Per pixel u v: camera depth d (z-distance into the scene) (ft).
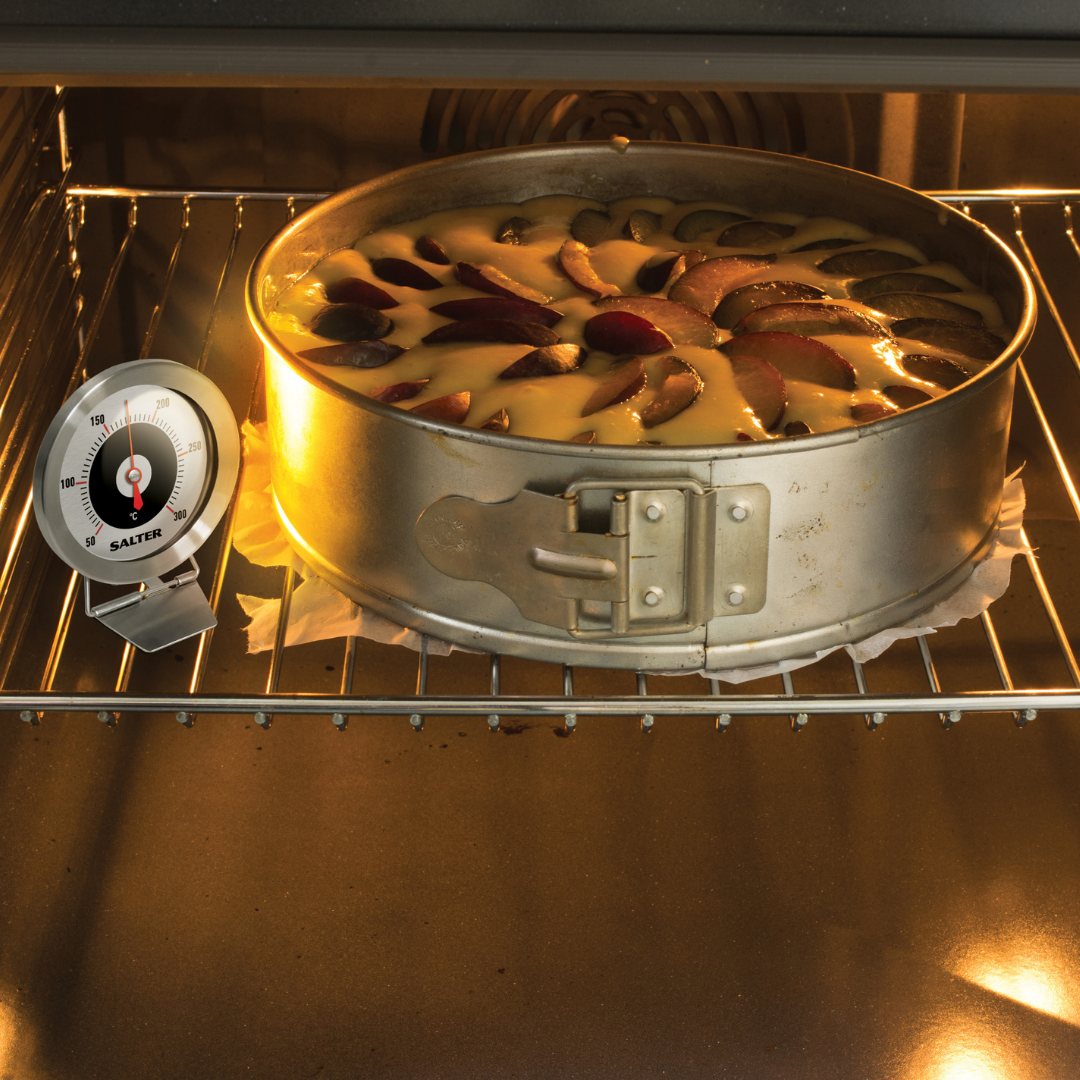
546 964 3.06
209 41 1.89
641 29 1.90
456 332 2.85
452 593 2.42
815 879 3.25
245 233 4.11
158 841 3.33
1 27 1.89
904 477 2.34
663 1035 2.90
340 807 3.43
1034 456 4.42
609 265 3.19
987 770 3.52
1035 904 3.17
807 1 1.88
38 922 3.13
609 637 2.27
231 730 3.62
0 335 3.30
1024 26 1.90
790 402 2.62
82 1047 2.86
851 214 3.34
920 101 3.76
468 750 3.60
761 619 2.36
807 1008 2.95
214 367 4.26
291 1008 2.95
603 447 2.11
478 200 3.49
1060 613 3.97
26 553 3.74
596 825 3.40
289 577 2.68
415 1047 2.88
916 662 3.82
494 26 1.89
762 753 3.59
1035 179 4.20
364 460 2.39
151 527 2.50
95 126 3.93
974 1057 2.83
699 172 3.47
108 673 3.72
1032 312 2.59
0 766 3.48
